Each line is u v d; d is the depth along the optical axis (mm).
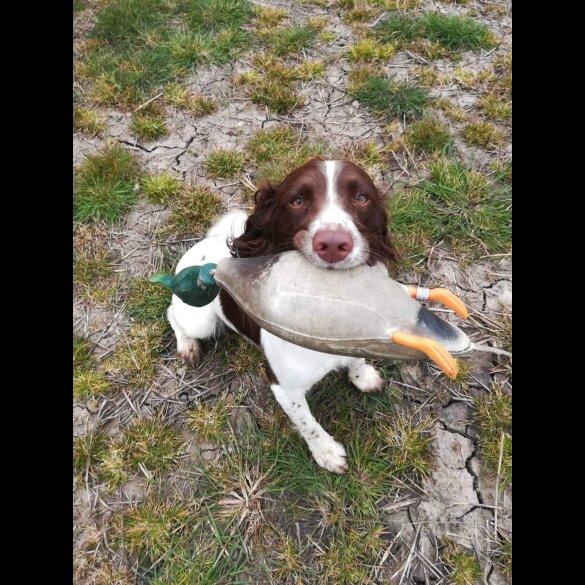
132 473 754
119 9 1369
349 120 1151
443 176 1015
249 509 708
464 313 514
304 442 751
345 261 465
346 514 701
